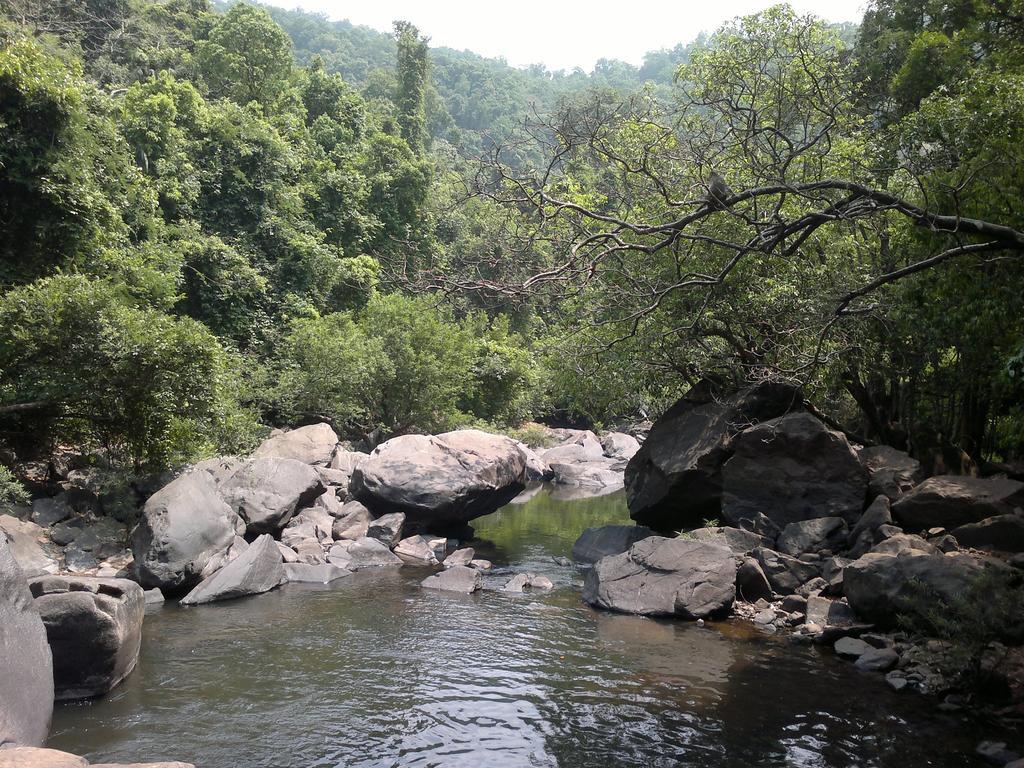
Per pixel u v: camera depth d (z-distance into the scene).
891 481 13.99
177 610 12.47
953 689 9.03
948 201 10.42
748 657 10.46
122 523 15.21
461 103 93.69
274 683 9.42
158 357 14.81
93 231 19.64
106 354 14.51
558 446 38.06
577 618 12.36
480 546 18.52
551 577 15.41
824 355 13.51
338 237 40.66
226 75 46.81
